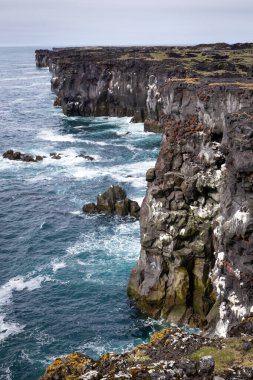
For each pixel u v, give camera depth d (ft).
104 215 219.00
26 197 247.29
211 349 69.15
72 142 360.69
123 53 545.03
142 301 146.10
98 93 444.96
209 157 137.28
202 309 137.59
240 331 83.76
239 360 65.51
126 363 63.77
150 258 146.61
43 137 380.78
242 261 108.68
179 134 146.61
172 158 146.30
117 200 220.84
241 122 107.65
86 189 256.11
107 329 137.39
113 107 447.83
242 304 110.73
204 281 139.33
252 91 130.93
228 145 111.96
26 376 118.32
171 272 142.61
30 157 312.71
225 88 135.54
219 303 127.75
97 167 294.05
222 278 117.39
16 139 375.45
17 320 142.10
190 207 141.90
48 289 159.43
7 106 534.78
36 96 612.29
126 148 335.47
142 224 149.59
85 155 320.70
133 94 416.67
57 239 196.95
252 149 102.83
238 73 244.22
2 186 264.72
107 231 202.49
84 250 186.39
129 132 381.60
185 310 139.13
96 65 438.81
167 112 156.76
